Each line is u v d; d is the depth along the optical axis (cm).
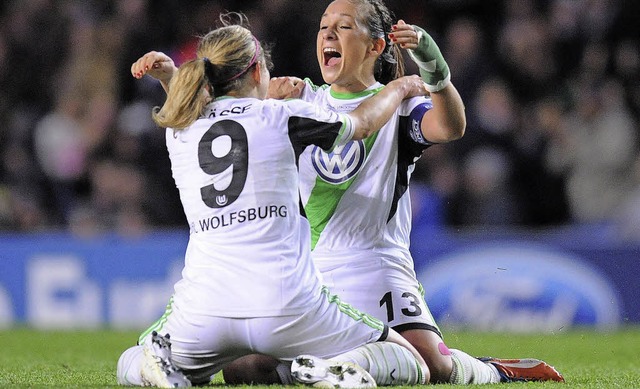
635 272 3856
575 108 4791
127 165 4538
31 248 3988
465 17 5106
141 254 3991
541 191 4600
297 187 1634
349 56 1830
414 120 1792
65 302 3975
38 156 4666
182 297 1609
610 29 4941
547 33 4975
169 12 4906
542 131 4650
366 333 1622
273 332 1566
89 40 4853
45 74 4931
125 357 1658
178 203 4538
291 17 4644
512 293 3828
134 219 4441
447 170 4425
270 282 1566
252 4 4891
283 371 1672
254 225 1584
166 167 4553
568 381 1858
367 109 1686
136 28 4875
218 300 1572
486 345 2769
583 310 3838
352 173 1794
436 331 1788
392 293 1791
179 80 1625
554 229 4550
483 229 4412
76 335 3512
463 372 1766
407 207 1862
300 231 1620
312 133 1630
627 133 4650
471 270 3841
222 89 1652
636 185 4612
